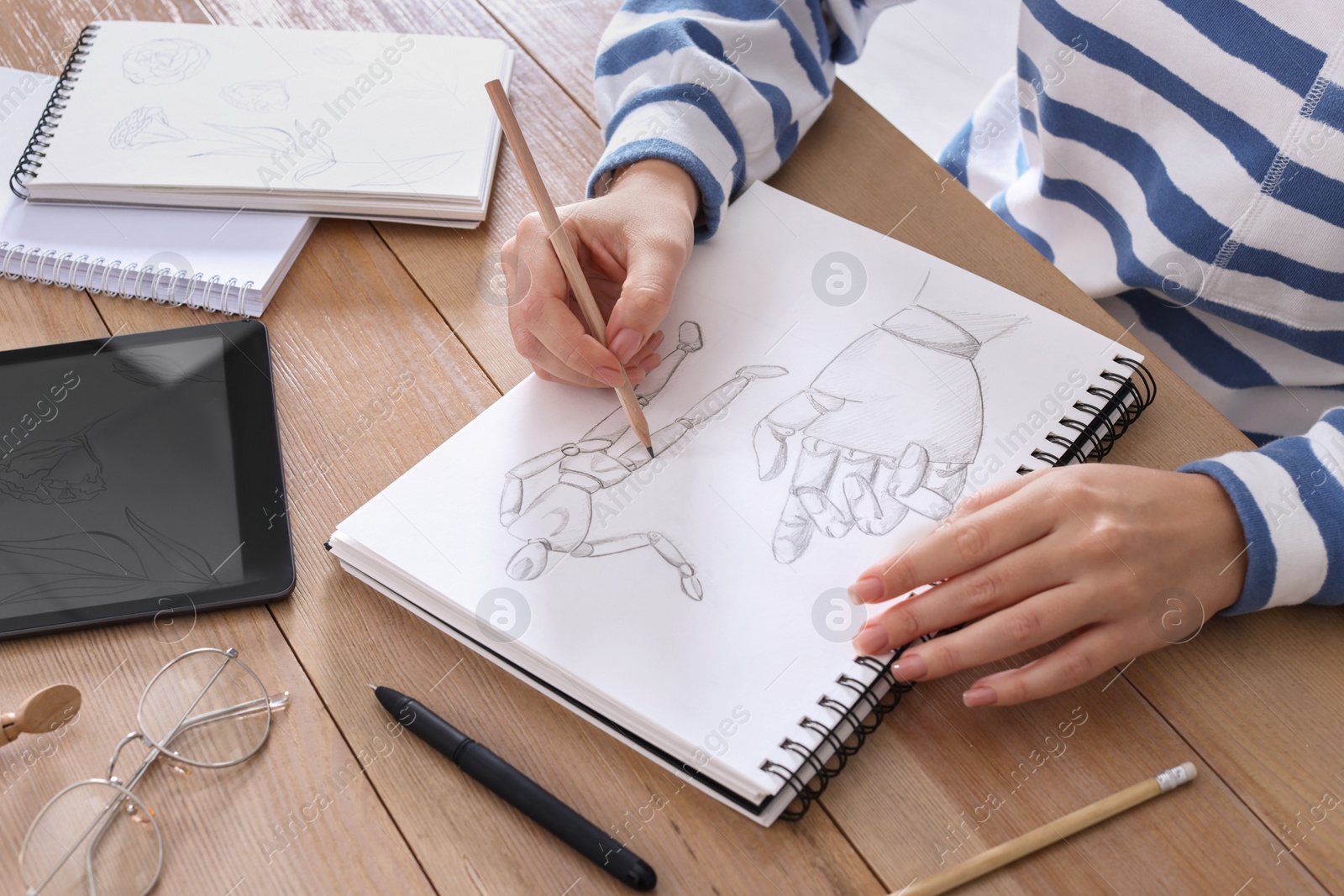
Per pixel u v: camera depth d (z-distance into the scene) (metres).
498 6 0.74
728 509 0.48
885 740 0.43
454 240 0.61
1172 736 0.43
